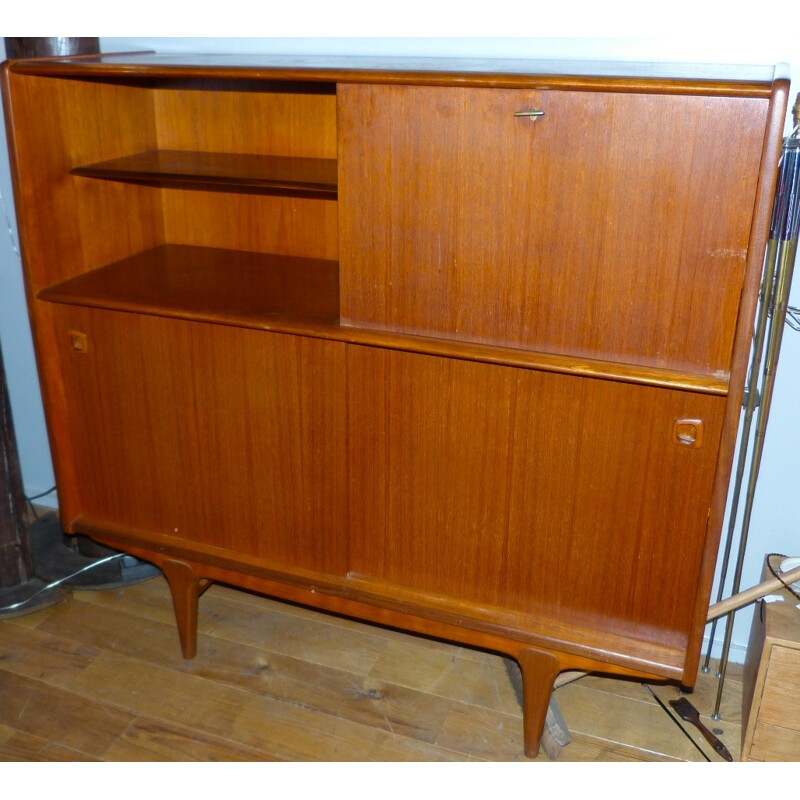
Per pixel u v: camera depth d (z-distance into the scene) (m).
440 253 1.52
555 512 1.62
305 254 2.12
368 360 1.64
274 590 1.94
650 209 1.37
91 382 1.92
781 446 1.92
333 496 1.79
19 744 1.88
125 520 2.05
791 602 1.83
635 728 1.95
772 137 1.26
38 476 2.75
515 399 1.57
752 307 1.34
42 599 2.30
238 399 1.79
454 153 1.44
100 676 2.07
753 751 1.83
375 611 1.85
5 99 1.72
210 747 1.88
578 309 1.47
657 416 1.48
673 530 1.55
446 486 1.69
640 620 1.65
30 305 1.88
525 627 1.72
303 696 2.02
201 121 2.07
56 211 1.87
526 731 1.82
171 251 2.16
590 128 1.36
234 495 1.89
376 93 1.45
